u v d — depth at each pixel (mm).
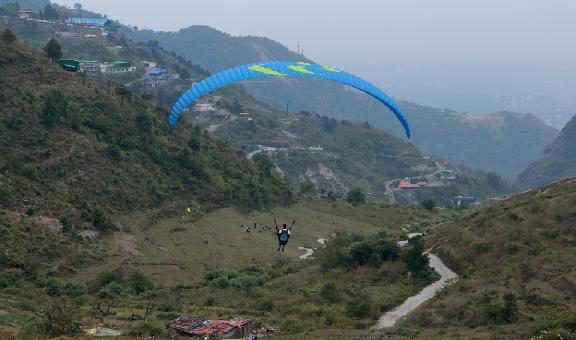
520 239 56562
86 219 76500
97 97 100938
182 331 37312
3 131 82000
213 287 62062
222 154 117375
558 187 65625
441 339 35344
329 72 40812
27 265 60906
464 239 61312
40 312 40469
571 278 44719
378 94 40219
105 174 87000
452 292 48469
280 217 103438
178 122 116750
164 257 74125
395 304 48406
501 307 40812
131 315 43531
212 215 94625
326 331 39906
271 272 69375
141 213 85500
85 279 63094
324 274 62156
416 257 58562
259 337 38750
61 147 85625
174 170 100000
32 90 93125
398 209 122812
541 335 32312
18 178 75812
